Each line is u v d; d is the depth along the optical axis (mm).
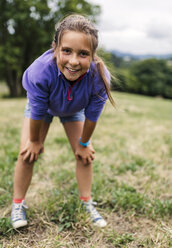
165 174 2814
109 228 1898
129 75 41219
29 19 15930
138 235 1823
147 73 43750
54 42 1550
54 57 1532
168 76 44125
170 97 43719
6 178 2463
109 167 2943
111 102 1674
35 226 1877
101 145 3762
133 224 1952
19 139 3773
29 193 2285
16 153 3094
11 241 1706
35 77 1533
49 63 1524
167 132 5023
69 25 1404
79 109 1771
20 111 7031
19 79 18031
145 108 10633
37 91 1567
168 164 3168
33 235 1788
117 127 5191
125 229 1898
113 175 2760
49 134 4180
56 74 1543
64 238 1751
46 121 1966
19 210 1869
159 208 2072
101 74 1568
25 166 1851
